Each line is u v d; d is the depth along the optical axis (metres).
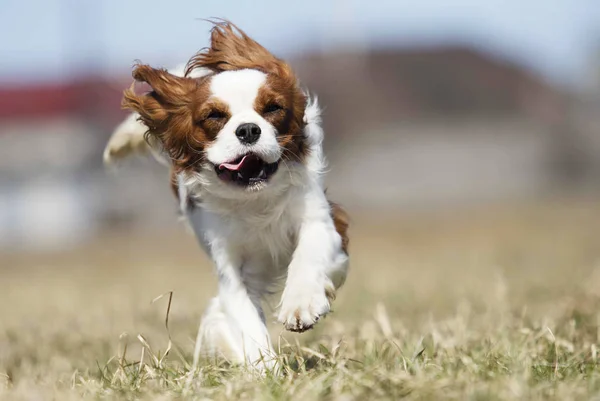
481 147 51.03
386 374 5.32
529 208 34.19
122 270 20.05
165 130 6.57
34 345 8.45
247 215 6.50
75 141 43.72
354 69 47.56
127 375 6.09
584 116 54.56
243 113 6.10
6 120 45.25
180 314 10.09
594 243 19.12
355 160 46.97
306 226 6.50
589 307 7.95
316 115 6.62
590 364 5.82
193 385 5.63
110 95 43.69
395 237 25.06
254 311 6.57
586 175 50.78
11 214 42.00
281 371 5.84
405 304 10.24
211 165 6.25
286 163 6.28
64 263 24.17
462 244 21.50
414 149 49.19
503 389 4.92
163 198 37.88
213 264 6.82
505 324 7.23
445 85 53.00
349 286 12.20
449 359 6.05
